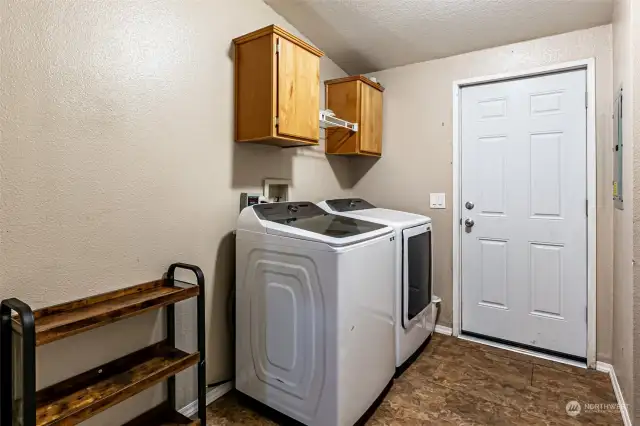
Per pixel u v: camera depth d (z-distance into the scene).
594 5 2.08
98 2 1.46
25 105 1.27
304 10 2.30
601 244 2.29
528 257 2.57
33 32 1.28
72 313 1.35
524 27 2.35
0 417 1.21
